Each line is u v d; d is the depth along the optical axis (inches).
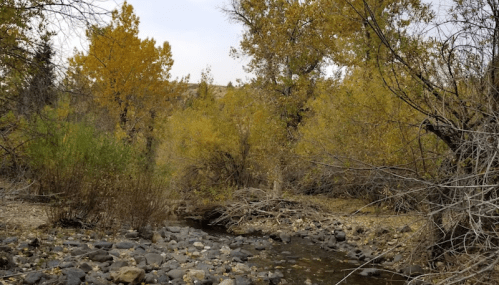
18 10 181.9
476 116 205.6
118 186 311.0
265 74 499.8
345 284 222.8
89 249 218.5
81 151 333.1
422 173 232.4
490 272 163.6
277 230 385.7
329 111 399.2
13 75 197.3
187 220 430.6
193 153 501.7
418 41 221.9
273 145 427.5
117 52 553.0
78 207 278.5
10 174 276.4
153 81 628.7
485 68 205.8
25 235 226.4
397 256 264.4
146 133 572.7
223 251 279.1
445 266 215.2
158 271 206.7
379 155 256.8
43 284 158.1
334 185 434.6
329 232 360.5
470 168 202.4
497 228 185.0
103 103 547.5
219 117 532.1
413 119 239.9
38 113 219.1
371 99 275.3
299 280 229.0
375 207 398.3
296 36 472.1
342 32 308.0
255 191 470.3
